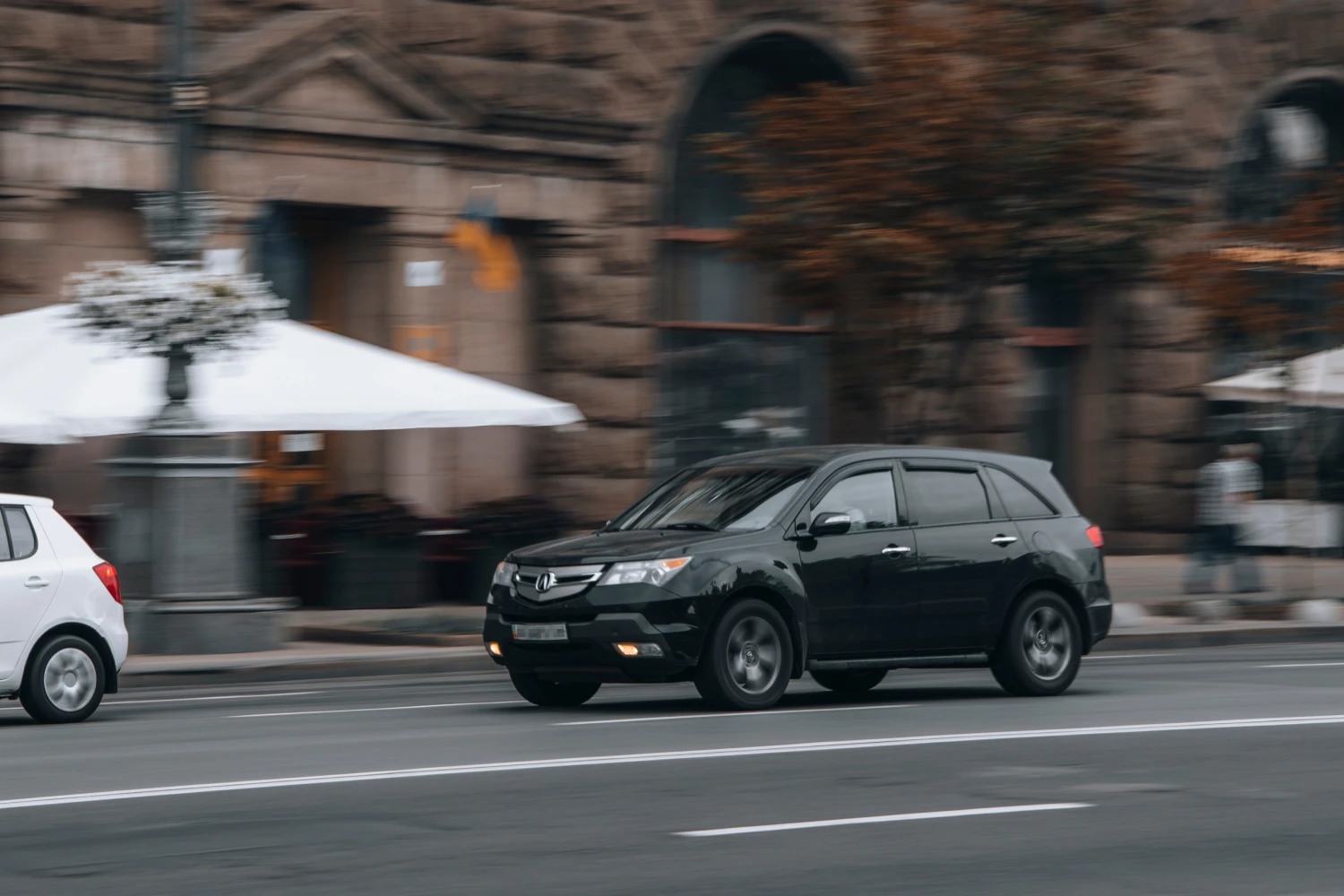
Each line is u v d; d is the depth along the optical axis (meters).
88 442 30.11
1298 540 42.56
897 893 9.14
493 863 9.88
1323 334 36.47
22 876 9.57
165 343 23.39
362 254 33.09
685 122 36.62
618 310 35.22
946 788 12.33
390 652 24.08
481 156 33.69
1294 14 42.91
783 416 37.78
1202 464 42.53
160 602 23.72
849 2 37.34
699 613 16.59
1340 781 12.62
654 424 35.75
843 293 28.89
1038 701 17.95
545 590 16.89
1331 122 44.59
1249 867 9.78
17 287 29.08
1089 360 42.12
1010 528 18.45
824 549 17.38
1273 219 36.00
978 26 28.59
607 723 16.09
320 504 29.34
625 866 9.79
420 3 32.75
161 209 24.05
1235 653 25.36
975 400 39.19
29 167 29.05
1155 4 29.44
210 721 16.97
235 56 30.70
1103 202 28.98
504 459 34.38
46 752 14.66
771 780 12.69
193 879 9.49
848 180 28.27
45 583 17.08
